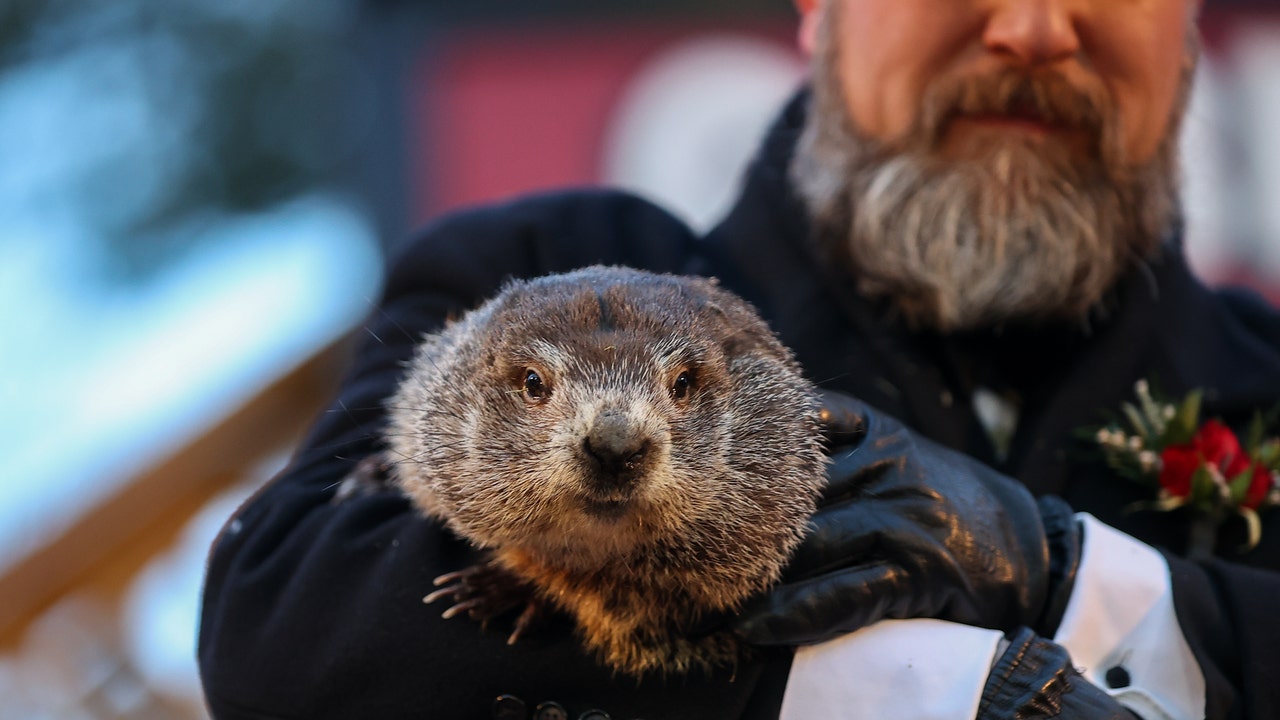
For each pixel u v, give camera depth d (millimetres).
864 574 2547
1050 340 3402
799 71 6074
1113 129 3234
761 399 2596
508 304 2646
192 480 5543
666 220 3797
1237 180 5754
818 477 2623
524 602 2664
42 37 8594
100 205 8641
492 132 6109
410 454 2775
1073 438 3193
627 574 2527
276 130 8781
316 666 2670
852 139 3453
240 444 5883
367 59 6113
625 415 2332
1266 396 3303
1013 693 2445
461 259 3537
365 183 6180
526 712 2594
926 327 3354
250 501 3145
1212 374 3355
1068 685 2471
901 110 3320
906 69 3301
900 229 3242
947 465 2762
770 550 2525
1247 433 3277
